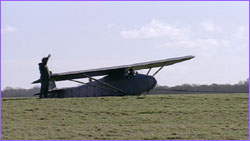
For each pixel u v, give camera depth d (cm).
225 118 2977
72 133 2662
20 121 2953
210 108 3244
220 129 2728
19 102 3578
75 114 3120
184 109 3216
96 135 2619
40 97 4200
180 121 2912
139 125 2827
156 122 2892
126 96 3934
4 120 2978
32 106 3384
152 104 3388
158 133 2648
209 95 3909
